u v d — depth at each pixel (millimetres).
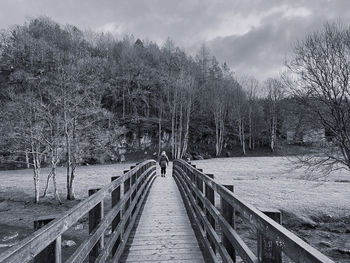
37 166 19859
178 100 58969
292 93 15484
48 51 46625
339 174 26578
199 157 52281
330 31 14891
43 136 19500
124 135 53281
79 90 23297
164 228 6855
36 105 19719
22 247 1374
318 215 12414
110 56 81500
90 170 36344
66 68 21828
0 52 52969
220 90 66562
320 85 13969
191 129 63406
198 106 68062
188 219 7789
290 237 1407
